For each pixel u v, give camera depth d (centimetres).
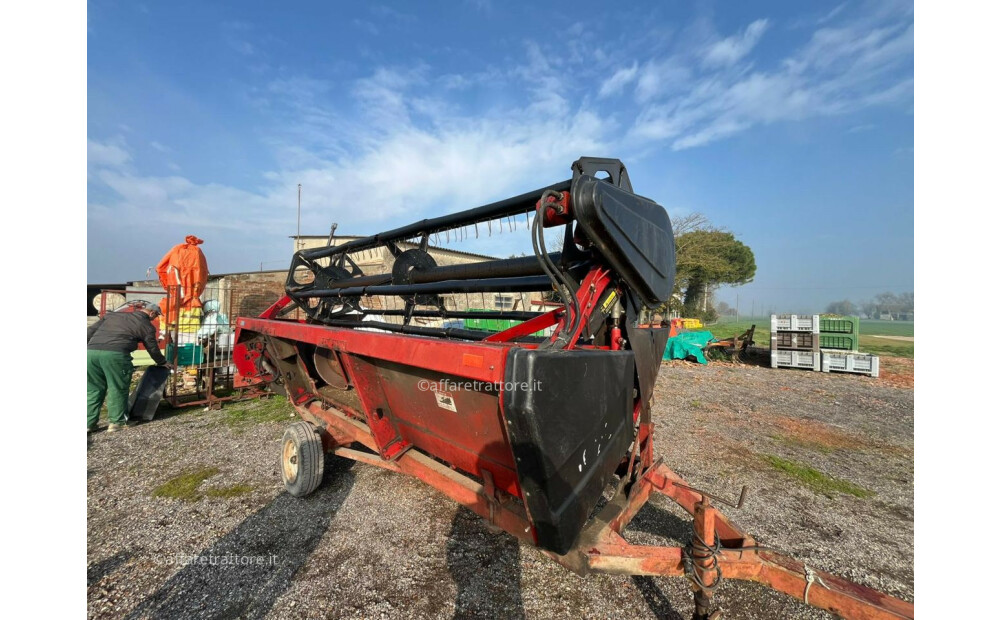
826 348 1144
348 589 241
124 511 332
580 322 177
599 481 181
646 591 240
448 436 233
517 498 206
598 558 179
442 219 297
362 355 249
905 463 455
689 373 1049
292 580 250
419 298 436
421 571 257
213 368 680
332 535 296
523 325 239
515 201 228
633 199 204
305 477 335
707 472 423
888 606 146
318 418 389
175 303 667
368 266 1227
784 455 475
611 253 190
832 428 584
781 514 339
